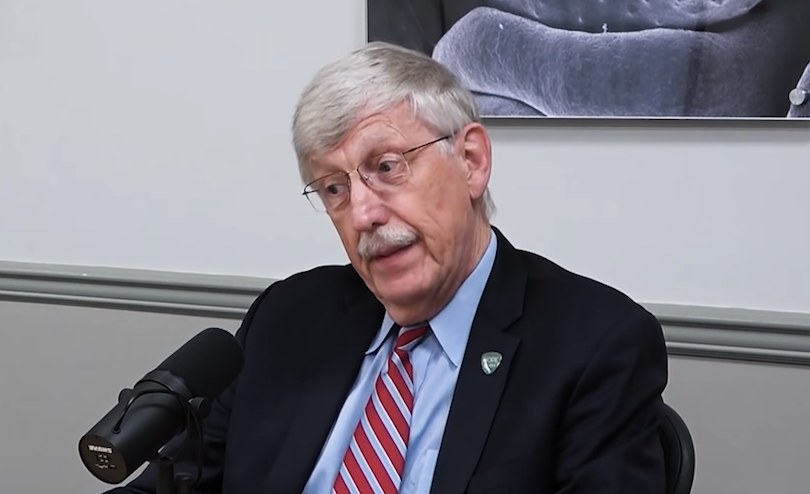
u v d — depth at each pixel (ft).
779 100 9.16
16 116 12.37
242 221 11.67
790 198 9.52
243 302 11.70
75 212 12.42
